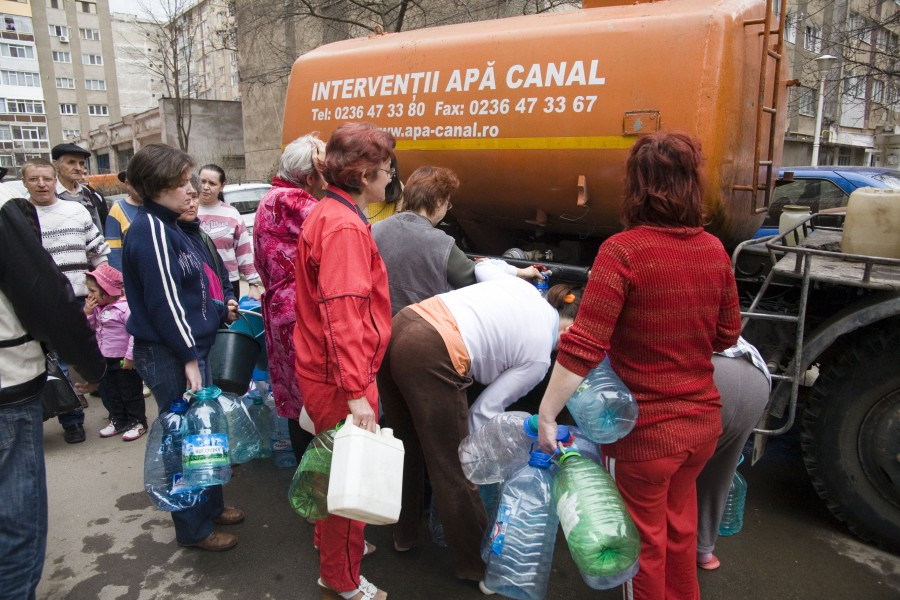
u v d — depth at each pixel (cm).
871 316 251
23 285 194
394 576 262
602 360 195
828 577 257
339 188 215
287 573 267
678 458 189
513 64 313
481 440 236
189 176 253
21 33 6019
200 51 4941
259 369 367
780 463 355
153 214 251
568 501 192
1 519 202
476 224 379
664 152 181
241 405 297
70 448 396
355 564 231
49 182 403
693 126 267
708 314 189
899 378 257
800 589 250
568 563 269
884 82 1388
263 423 361
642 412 190
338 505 183
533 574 212
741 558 270
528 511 211
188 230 302
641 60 278
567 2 991
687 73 268
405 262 272
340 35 1441
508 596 222
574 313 260
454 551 246
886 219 279
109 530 301
